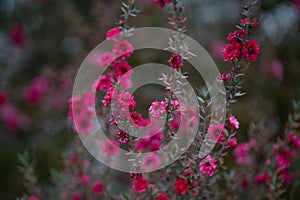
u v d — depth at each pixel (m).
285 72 1.14
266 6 1.11
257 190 0.88
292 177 0.92
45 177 1.12
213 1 1.11
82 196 0.92
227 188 0.86
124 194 0.80
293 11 1.12
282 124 1.11
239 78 0.75
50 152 1.14
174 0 0.77
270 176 0.86
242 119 1.07
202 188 0.79
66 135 1.17
